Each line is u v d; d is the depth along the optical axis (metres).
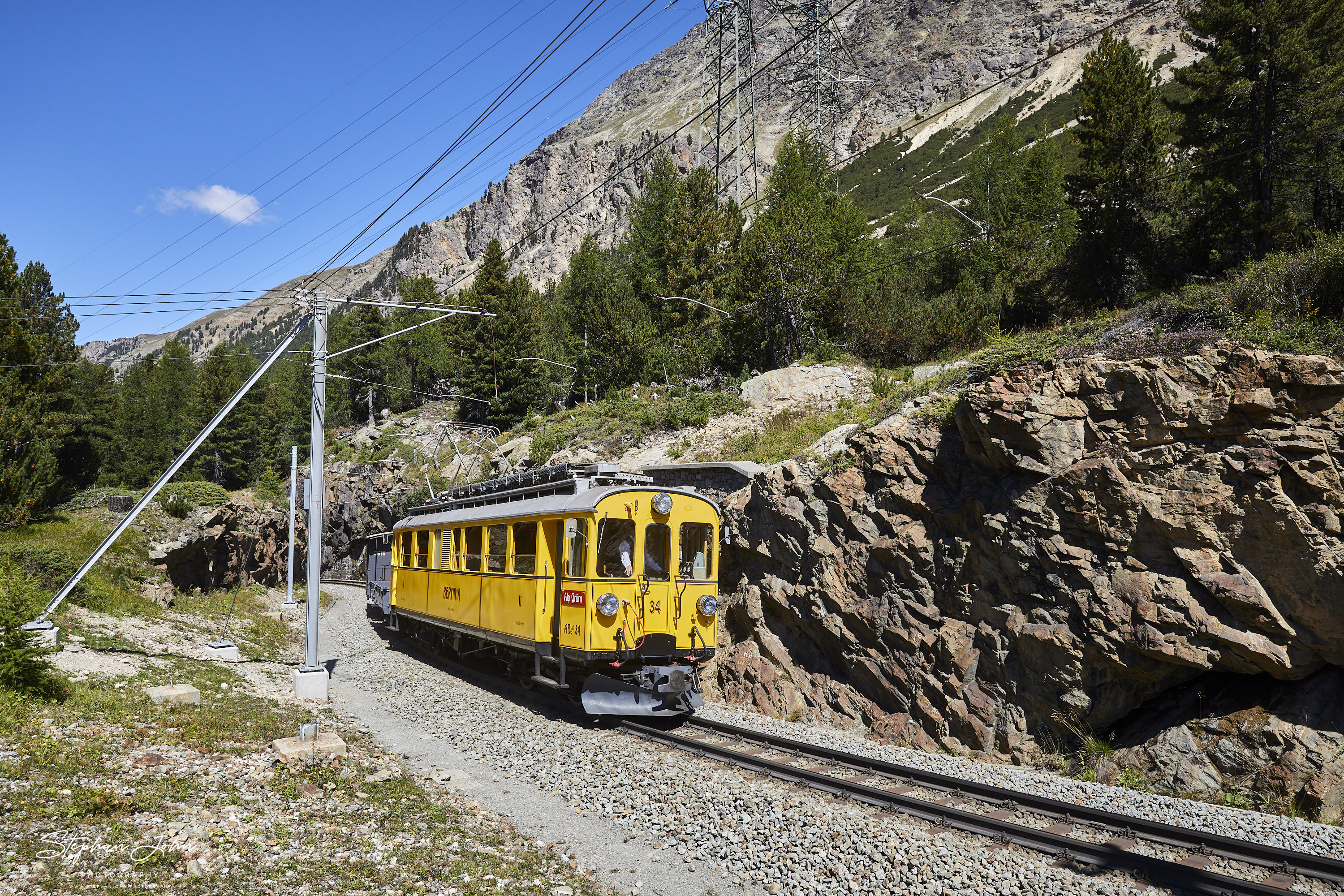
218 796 7.32
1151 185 23.25
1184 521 10.37
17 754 7.45
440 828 7.45
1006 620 11.73
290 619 25.81
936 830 7.65
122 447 59.66
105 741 8.41
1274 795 9.07
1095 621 10.80
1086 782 9.96
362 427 64.38
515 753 10.44
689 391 32.34
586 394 43.66
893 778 9.42
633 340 40.00
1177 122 23.86
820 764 10.03
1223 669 10.15
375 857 6.49
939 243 45.00
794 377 26.72
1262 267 14.23
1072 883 6.43
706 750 10.23
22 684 9.46
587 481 12.98
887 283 33.97
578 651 11.87
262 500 37.16
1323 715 9.24
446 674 16.34
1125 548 10.84
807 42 58.56
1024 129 121.94
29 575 14.01
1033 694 11.32
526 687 14.16
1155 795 9.33
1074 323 19.28
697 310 41.72
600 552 12.04
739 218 44.69
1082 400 11.64
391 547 23.38
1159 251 23.31
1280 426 9.94
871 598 13.59
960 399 13.19
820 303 32.00
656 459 24.09
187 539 23.78
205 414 63.53
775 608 15.05
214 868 5.83
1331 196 21.88
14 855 5.45
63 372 43.00
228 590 28.58
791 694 14.12
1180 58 143.25
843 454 14.99
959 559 12.55
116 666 12.27
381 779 8.80
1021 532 11.80
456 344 52.47
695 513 13.09
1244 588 9.77
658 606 12.52
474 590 15.43
